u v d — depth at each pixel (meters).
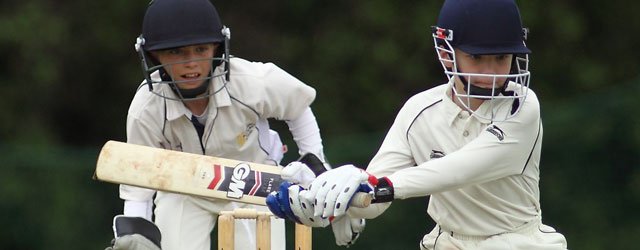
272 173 17.78
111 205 32.53
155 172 17.47
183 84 18.00
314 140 19.27
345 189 15.59
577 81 41.34
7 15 39.72
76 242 32.41
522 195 17.11
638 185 30.34
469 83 16.28
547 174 30.59
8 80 40.78
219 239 17.44
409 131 17.20
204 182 17.55
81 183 32.53
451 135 16.91
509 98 16.48
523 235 17.16
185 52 17.84
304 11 41.66
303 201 15.76
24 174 32.50
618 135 30.42
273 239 19.02
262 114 18.72
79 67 41.62
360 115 40.69
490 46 16.33
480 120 16.69
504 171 16.53
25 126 40.78
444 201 17.27
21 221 32.44
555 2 40.94
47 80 39.88
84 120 42.75
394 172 17.20
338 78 40.75
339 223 17.69
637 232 30.34
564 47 41.47
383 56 39.88
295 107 18.92
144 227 17.55
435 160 16.34
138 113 18.44
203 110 18.45
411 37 40.44
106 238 32.50
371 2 40.69
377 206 17.00
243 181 17.64
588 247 30.48
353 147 30.66
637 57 42.19
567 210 30.58
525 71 16.48
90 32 41.03
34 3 40.00
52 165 32.53
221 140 18.58
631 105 30.33
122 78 41.94
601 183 30.48
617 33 42.22
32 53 39.91
